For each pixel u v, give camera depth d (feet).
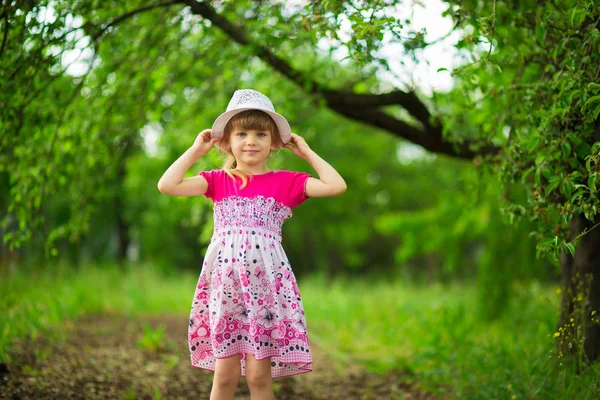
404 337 22.27
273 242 9.28
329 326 28.27
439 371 15.75
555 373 12.58
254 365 9.07
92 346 17.74
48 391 11.99
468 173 16.97
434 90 15.10
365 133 54.80
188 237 62.28
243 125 9.34
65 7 12.27
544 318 17.13
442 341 18.86
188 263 64.34
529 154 11.53
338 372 18.31
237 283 9.11
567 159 10.62
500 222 23.03
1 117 12.30
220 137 9.71
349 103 16.79
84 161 16.28
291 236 64.95
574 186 9.77
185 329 23.34
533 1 12.62
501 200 12.41
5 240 14.20
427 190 65.72
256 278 9.06
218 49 17.16
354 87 19.70
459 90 15.47
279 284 9.20
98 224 52.31
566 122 10.58
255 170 9.61
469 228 29.04
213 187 9.62
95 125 16.05
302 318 9.20
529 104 11.64
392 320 25.84
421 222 31.63
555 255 9.92
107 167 17.06
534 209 11.16
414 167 66.13
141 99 16.97
